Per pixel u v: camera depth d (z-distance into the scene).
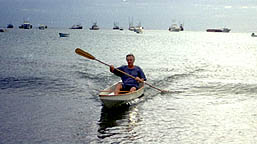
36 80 15.50
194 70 20.62
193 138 7.98
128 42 67.81
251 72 19.77
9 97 12.03
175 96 12.59
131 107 10.94
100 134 8.23
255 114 10.07
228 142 7.73
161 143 7.64
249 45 64.56
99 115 9.93
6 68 19.73
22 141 7.74
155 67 22.41
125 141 7.74
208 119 9.53
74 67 20.67
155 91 13.46
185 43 69.50
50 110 10.41
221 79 16.62
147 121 9.34
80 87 13.99
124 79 12.15
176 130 8.55
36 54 31.17
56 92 12.96
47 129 8.60
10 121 9.24
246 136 8.12
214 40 94.31
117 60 28.72
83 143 7.61
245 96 12.54
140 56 33.34
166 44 63.03
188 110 10.52
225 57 33.28
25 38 75.00
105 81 15.45
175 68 21.83
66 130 8.52
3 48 39.84
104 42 65.56
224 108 10.80
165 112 10.28
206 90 13.68
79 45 52.47
